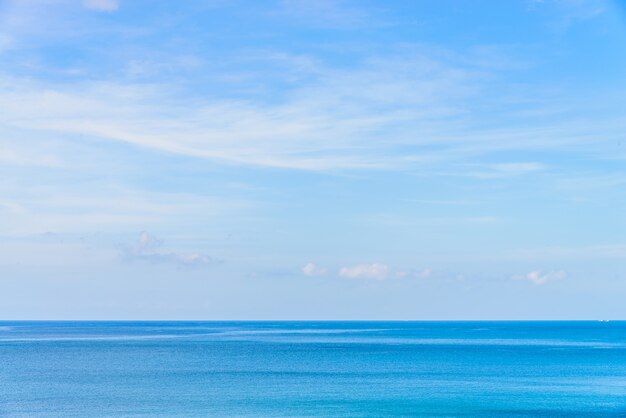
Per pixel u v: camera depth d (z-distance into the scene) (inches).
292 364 3973.9
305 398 2461.9
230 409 2210.9
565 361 4104.3
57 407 2285.9
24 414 2161.7
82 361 4224.9
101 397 2513.5
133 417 2084.2
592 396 2493.8
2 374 3390.7
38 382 3031.5
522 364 3895.2
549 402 2343.8
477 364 3905.0
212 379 3125.0
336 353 5027.1
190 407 2262.6
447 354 4854.8
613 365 3796.8
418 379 3093.0
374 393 2591.0
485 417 2047.2
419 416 2068.2
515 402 2342.5
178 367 3784.5
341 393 2598.4
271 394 2576.3
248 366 3831.2
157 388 2785.4
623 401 2363.4
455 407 2237.9
